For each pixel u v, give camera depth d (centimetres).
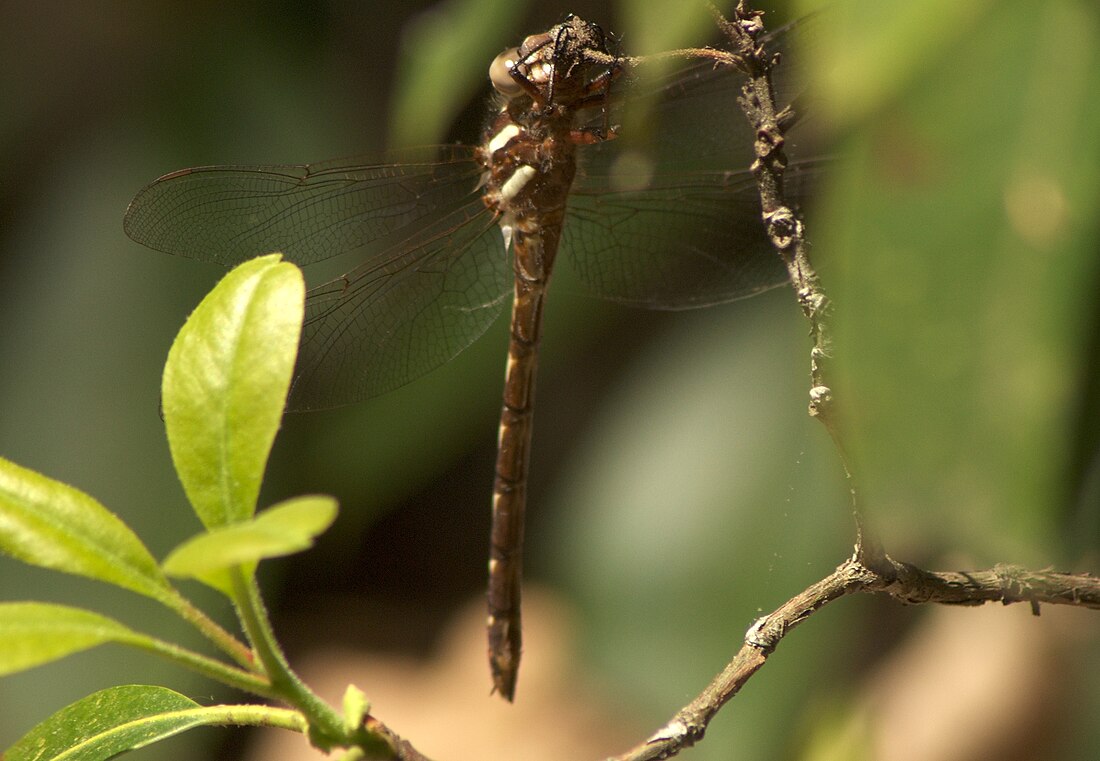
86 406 124
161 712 114
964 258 99
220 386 113
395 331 119
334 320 119
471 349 124
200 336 113
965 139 100
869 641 124
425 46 121
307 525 91
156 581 113
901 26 95
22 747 114
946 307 98
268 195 119
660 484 122
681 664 121
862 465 99
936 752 123
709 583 121
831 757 121
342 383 119
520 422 119
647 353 124
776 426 122
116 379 124
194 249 119
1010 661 123
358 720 113
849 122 103
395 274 119
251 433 113
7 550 110
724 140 119
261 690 113
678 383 123
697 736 114
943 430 97
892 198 101
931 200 100
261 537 90
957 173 100
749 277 120
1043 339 96
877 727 123
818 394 114
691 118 119
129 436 124
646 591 121
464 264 120
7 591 123
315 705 113
